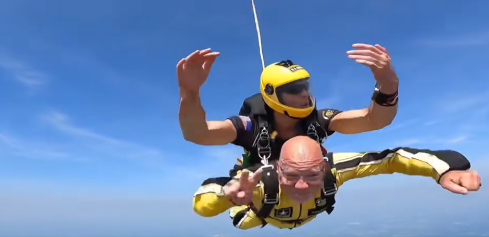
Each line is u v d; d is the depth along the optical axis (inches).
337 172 48.3
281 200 45.0
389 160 48.5
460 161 42.1
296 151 37.2
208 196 43.5
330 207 47.9
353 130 49.0
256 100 47.9
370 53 40.1
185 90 38.6
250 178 36.1
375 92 44.0
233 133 46.2
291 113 44.5
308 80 44.7
